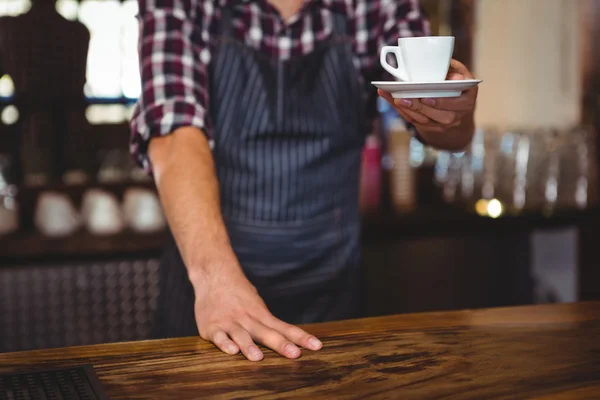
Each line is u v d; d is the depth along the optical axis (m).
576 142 2.91
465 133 1.60
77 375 0.97
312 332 1.17
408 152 2.90
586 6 3.25
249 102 1.62
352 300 1.75
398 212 2.84
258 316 1.13
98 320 2.66
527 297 3.11
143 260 2.68
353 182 1.75
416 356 1.05
